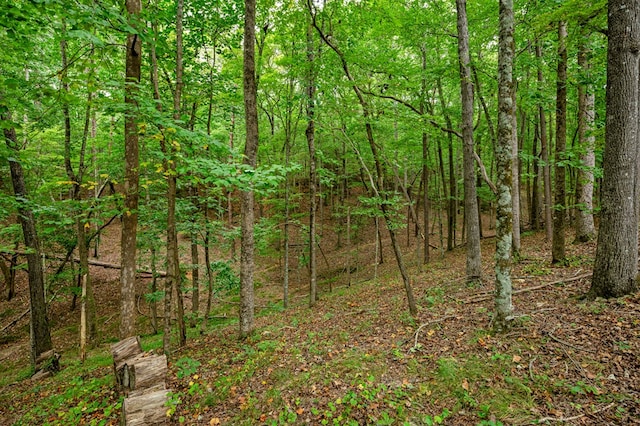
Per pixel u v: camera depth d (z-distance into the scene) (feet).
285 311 37.47
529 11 28.96
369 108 23.35
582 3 20.40
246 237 24.88
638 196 17.84
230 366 19.25
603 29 21.94
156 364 15.69
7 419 19.10
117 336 41.27
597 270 18.48
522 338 16.52
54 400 19.51
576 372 13.65
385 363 16.88
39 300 32.09
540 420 11.64
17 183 29.14
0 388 27.84
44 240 37.63
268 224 44.45
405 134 44.83
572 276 23.24
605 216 18.06
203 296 54.24
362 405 13.82
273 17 32.96
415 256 62.23
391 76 27.81
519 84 33.32
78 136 42.55
